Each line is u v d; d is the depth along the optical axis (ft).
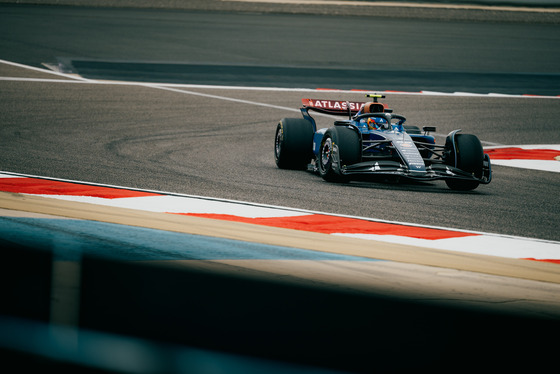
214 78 143.02
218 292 30.96
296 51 179.11
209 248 39.19
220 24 217.36
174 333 25.94
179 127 100.22
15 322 26.37
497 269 38.34
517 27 250.57
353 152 62.90
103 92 122.83
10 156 70.64
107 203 50.93
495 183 71.36
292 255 38.60
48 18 206.49
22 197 51.34
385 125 67.31
